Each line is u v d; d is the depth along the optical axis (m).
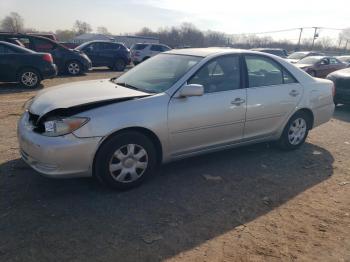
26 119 3.94
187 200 3.76
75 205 3.54
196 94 3.92
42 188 3.85
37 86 11.10
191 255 2.86
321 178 4.53
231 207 3.66
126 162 3.81
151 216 3.40
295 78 5.29
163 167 4.63
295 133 5.46
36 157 3.53
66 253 2.80
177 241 3.03
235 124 4.59
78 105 3.53
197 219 3.39
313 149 5.71
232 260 2.82
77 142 3.46
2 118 6.73
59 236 3.01
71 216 3.33
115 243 2.96
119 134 3.69
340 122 7.90
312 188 4.21
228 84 4.52
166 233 3.13
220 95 4.37
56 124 3.47
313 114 5.53
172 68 4.50
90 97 3.80
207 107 4.23
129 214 3.42
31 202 3.54
